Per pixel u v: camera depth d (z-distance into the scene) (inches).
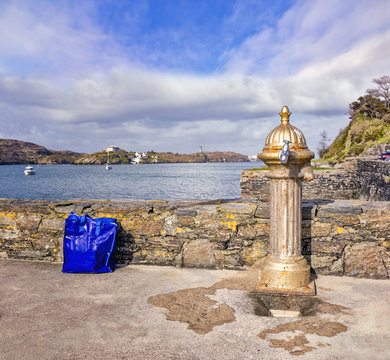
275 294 136.3
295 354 91.7
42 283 150.5
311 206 162.4
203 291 140.2
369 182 1005.2
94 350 94.7
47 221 186.1
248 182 1077.8
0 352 93.4
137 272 166.2
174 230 175.6
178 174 5959.6
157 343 98.5
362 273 156.4
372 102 2920.8
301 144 140.2
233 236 169.8
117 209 180.9
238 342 98.7
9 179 4709.6
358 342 97.4
